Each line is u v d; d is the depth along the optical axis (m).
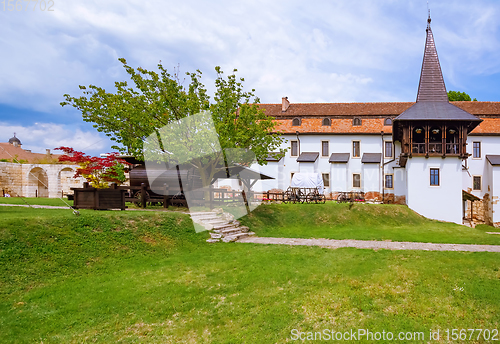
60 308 6.75
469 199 27.06
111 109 15.23
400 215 21.50
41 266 8.06
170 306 7.22
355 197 28.22
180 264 9.71
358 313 7.23
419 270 9.13
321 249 11.56
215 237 12.53
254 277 8.77
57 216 10.12
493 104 30.81
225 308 7.32
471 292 7.95
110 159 19.22
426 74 25.88
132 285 8.03
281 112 33.44
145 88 15.27
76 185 28.70
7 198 18.88
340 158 30.14
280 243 12.60
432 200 23.69
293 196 24.53
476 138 29.28
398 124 25.00
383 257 10.42
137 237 10.75
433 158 23.86
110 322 6.51
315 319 7.00
